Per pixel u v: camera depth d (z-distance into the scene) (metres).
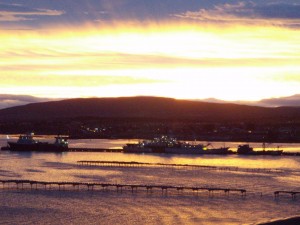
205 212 141.12
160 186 173.88
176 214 138.38
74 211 141.38
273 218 134.38
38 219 132.12
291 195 168.75
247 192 174.75
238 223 128.75
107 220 131.12
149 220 131.25
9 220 131.00
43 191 173.50
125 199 159.00
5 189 177.75
